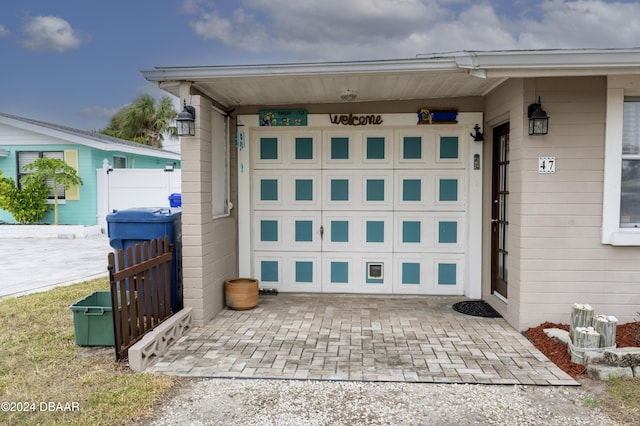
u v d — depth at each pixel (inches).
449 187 248.1
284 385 140.4
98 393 133.6
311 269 257.8
